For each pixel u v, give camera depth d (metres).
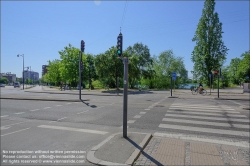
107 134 6.85
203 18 45.78
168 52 51.03
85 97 22.33
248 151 5.18
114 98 20.80
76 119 9.54
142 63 47.69
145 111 11.46
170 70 49.38
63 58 48.31
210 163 4.38
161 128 7.62
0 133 7.06
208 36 45.50
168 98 20.20
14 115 10.79
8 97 20.78
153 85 49.91
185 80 51.47
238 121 8.74
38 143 5.93
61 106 14.16
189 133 6.95
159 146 5.40
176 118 9.41
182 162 4.39
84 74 49.59
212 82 41.44
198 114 10.41
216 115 10.13
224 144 5.78
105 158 4.50
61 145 5.73
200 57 45.69
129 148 5.05
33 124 8.52
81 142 5.99
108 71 35.03
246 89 28.88
